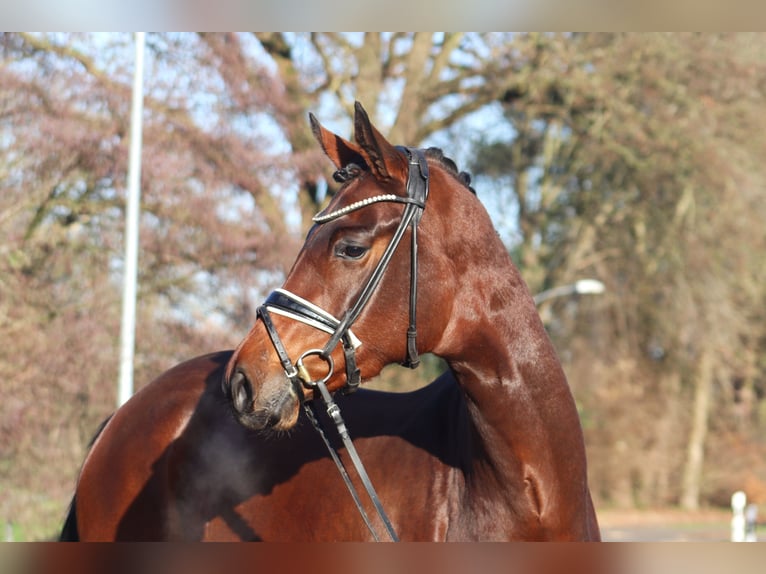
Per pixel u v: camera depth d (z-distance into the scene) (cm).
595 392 2452
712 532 2148
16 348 1121
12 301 1137
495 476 301
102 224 1223
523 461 296
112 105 1221
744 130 1952
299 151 1407
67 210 1221
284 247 1266
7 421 1105
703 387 2564
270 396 285
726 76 1873
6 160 1182
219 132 1270
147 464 383
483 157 2036
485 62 1806
